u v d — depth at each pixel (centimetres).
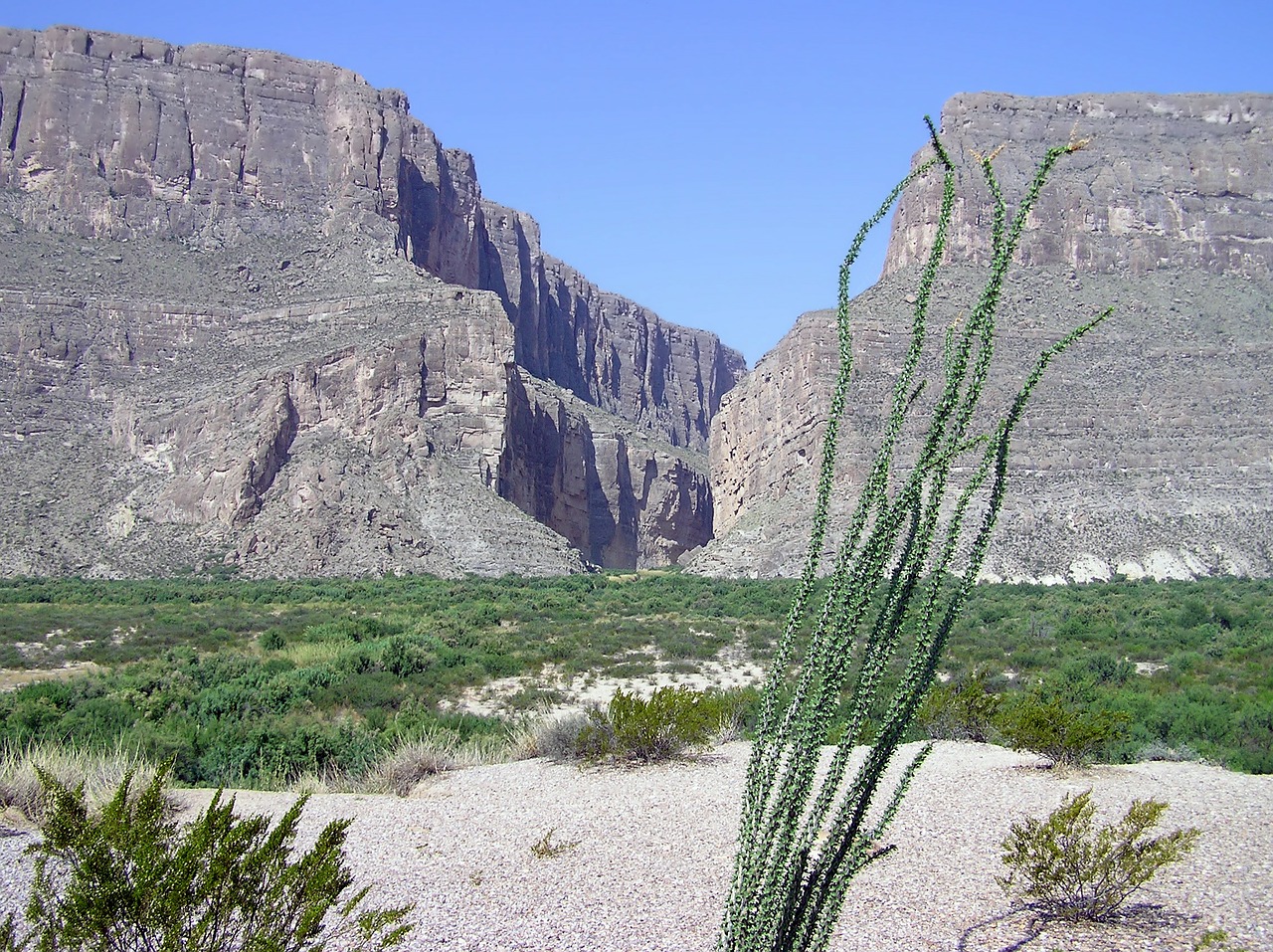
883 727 693
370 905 1188
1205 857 1319
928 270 711
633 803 1695
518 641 5584
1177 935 1062
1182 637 5525
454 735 2498
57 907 813
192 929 791
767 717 709
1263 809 1555
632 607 7844
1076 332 685
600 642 5500
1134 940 1051
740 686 3969
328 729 2762
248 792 1920
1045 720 1962
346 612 7206
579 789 1836
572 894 1220
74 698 3347
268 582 9931
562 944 1062
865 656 698
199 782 2158
